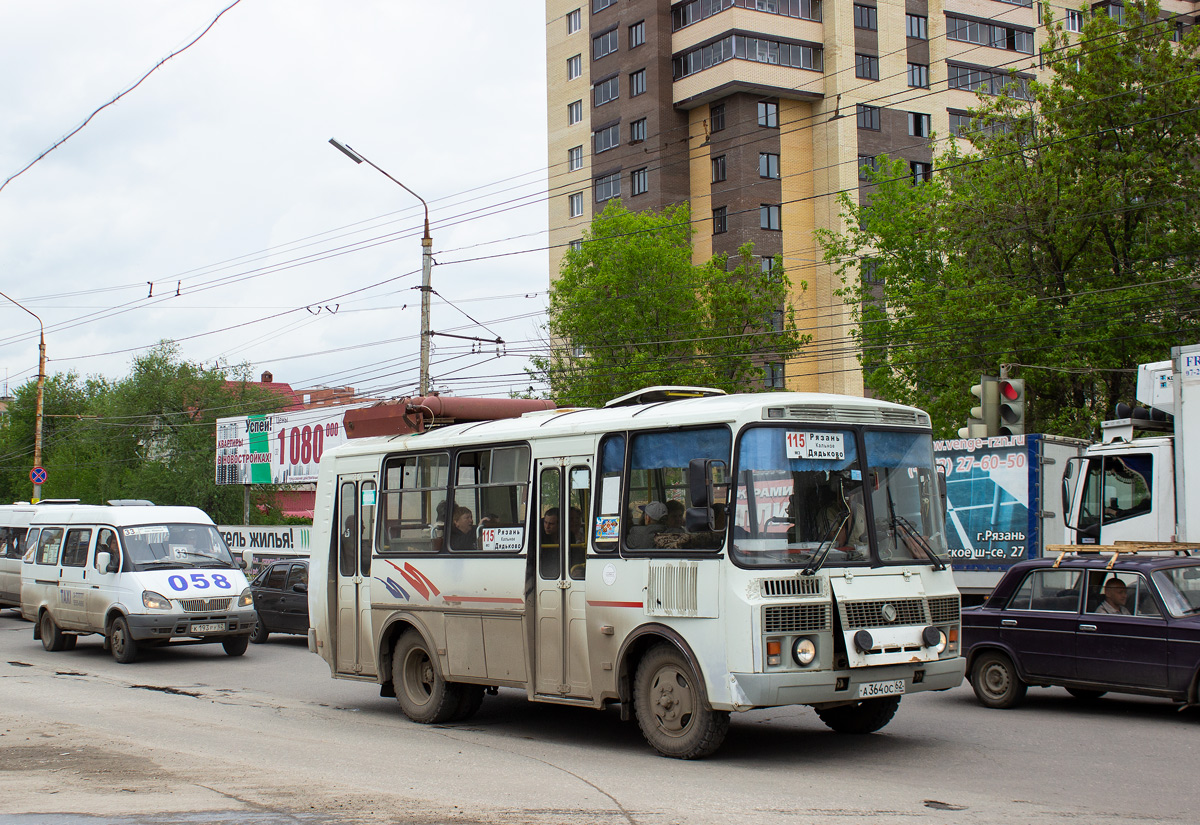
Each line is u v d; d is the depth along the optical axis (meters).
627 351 43.25
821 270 55.78
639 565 9.15
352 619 12.44
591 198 61.31
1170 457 14.70
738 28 54.19
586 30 62.03
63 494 62.22
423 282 27.83
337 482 12.85
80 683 15.27
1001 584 11.91
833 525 8.82
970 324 29.14
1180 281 26.52
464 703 11.37
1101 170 27.58
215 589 18.27
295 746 9.88
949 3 58.41
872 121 56.00
